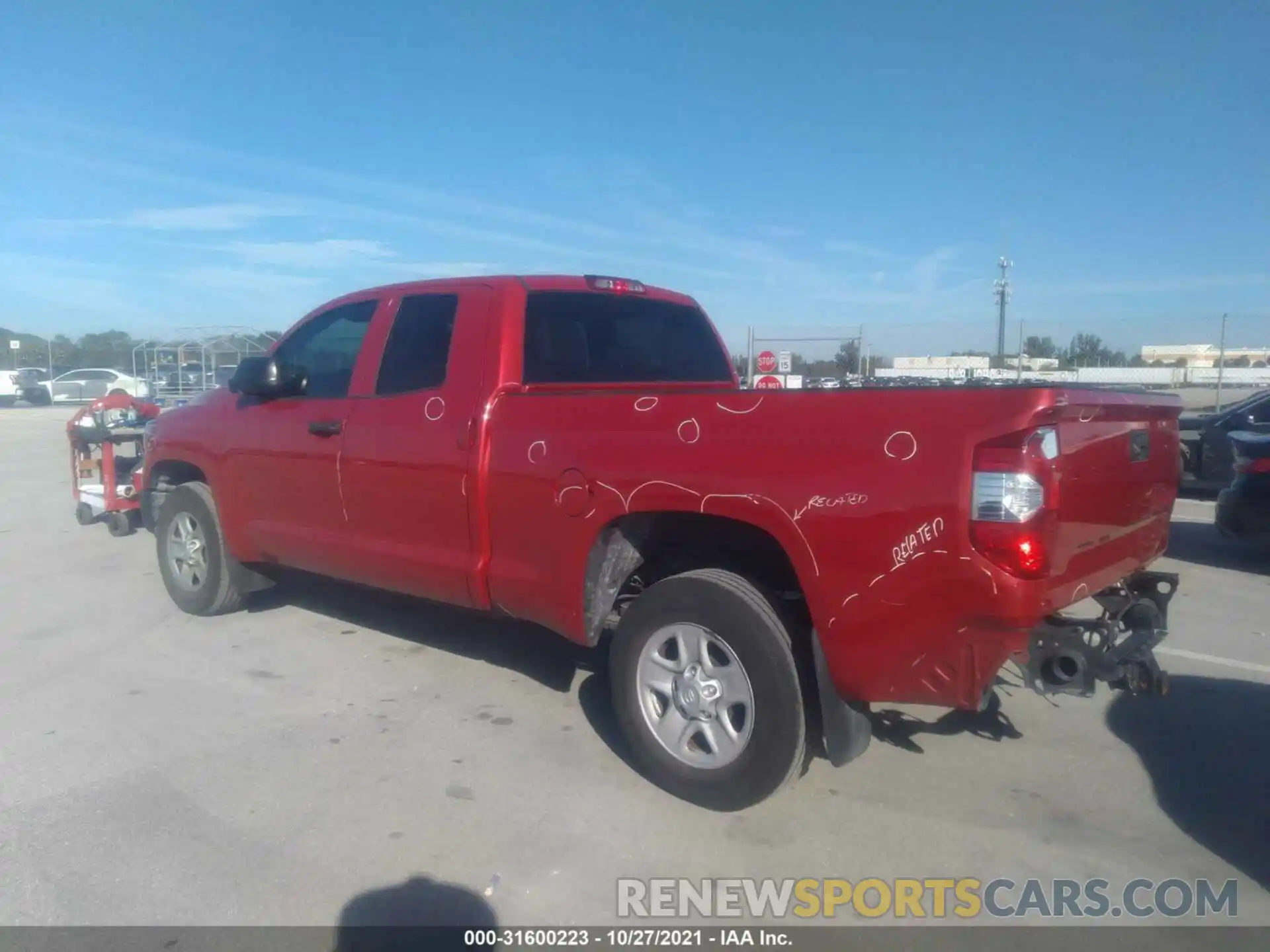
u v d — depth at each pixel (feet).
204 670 18.48
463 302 16.39
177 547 22.11
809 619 12.77
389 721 16.02
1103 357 94.12
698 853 12.07
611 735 15.49
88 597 24.07
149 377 93.66
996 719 16.17
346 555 17.56
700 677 12.94
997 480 10.44
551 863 11.81
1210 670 18.63
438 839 12.32
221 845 12.15
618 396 13.82
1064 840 12.40
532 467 14.37
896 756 14.75
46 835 12.37
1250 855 12.06
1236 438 27.43
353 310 18.22
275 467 18.89
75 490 34.47
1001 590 10.44
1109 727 15.85
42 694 17.25
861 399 11.44
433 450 15.75
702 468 12.48
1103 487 11.79
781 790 12.69
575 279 17.30
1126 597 13.33
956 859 11.98
